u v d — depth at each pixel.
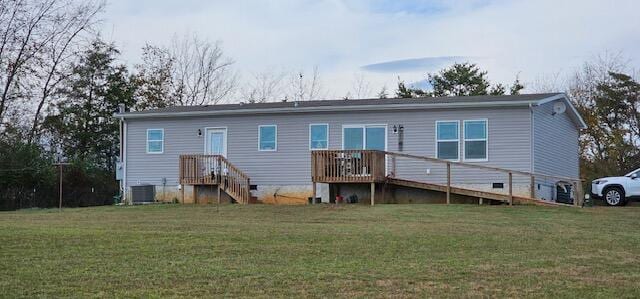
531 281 9.04
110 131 41.81
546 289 8.52
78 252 11.45
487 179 22.81
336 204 21.94
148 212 20.47
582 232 14.75
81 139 41.22
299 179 24.81
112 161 41.94
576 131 28.58
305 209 20.34
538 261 10.77
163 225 15.88
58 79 39.81
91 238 13.10
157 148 26.67
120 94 42.66
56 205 32.22
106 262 10.48
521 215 18.16
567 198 25.53
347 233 14.18
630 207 21.34
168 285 8.75
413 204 21.73
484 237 13.68
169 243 12.57
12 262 10.42
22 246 12.00
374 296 8.09
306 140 24.83
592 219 17.36
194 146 26.16
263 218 18.05
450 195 22.97
